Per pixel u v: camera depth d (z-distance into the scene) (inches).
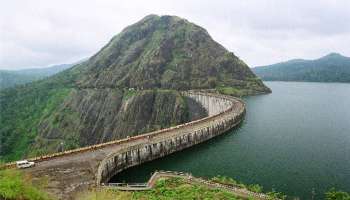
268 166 4035.4
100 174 3371.1
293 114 7751.0
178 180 3174.2
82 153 3991.1
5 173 2262.6
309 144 4972.9
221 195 2778.1
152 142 4569.4
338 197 2810.0
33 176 3186.5
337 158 4266.7
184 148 5098.4
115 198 2672.2
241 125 6555.1
